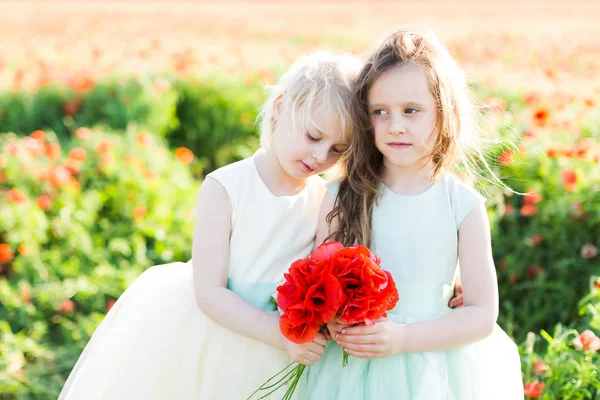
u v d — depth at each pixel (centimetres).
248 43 1137
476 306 201
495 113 413
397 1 2625
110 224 427
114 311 238
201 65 700
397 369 199
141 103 602
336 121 198
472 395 201
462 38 1032
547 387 250
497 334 216
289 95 202
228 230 216
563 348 254
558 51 767
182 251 414
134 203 433
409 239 209
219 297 208
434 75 194
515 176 375
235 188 215
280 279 220
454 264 211
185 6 2239
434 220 207
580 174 363
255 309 207
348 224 209
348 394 201
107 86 623
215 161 646
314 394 205
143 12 1894
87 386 224
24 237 388
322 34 1398
